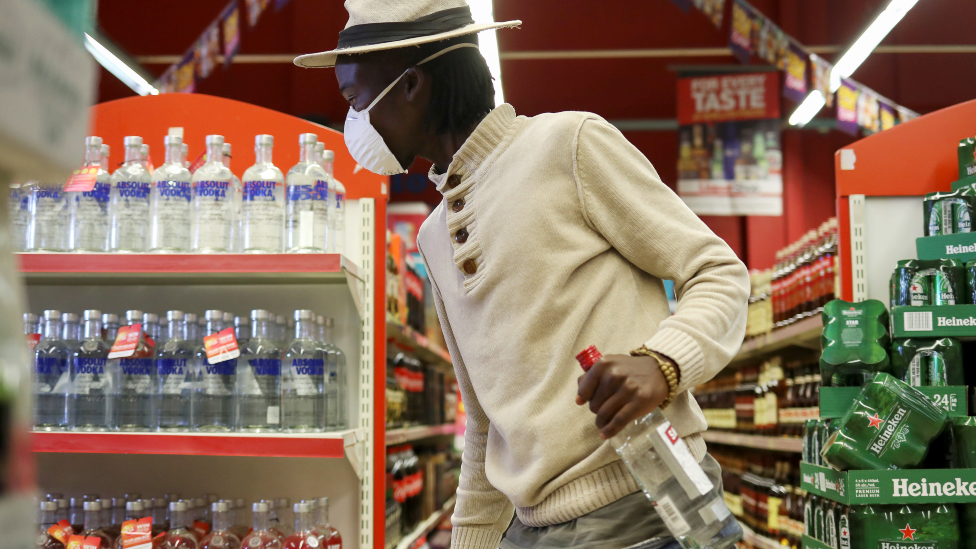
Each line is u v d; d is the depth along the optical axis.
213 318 2.46
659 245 1.30
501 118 1.43
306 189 2.43
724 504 1.13
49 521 2.46
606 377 1.09
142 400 2.39
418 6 1.48
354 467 2.43
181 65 5.63
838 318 2.54
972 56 9.03
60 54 0.39
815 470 2.39
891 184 2.85
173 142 2.49
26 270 2.33
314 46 9.27
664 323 1.21
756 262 9.24
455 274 1.50
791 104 9.38
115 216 2.43
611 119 9.49
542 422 1.28
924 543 2.10
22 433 0.39
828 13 9.06
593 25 9.46
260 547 2.28
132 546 2.29
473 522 1.65
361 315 2.70
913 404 2.14
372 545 2.60
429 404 4.98
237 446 2.22
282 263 2.34
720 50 9.33
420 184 9.84
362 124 1.55
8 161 0.38
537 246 1.32
